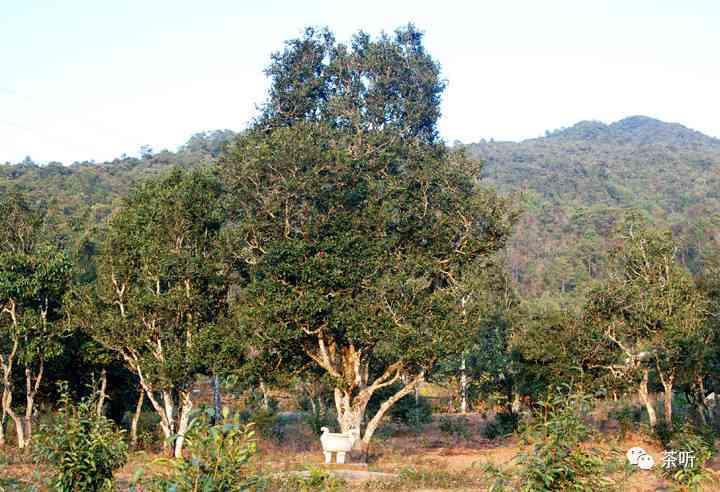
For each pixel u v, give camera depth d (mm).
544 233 97750
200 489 5812
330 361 24953
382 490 15281
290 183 22094
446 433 32344
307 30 26375
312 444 26391
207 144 110375
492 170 141750
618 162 147250
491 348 31094
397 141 25078
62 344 24516
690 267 65375
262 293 22422
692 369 23875
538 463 7164
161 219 22922
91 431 8891
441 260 24750
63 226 38250
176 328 23312
